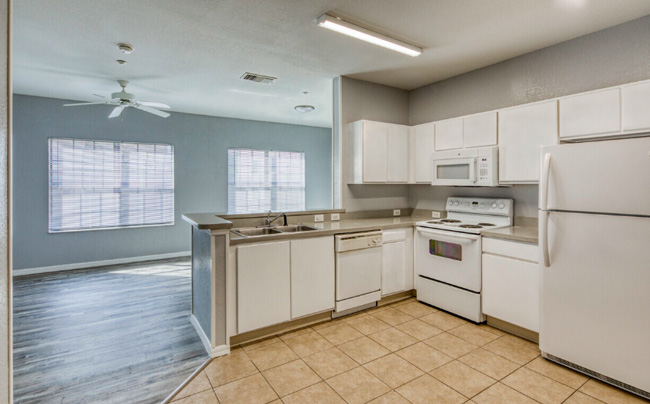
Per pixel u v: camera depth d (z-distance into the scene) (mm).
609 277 2012
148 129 5566
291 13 2486
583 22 2582
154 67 3617
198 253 2811
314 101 5098
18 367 2326
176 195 5840
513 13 2465
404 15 2510
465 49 3100
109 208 5297
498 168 3068
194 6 2383
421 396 1972
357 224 3420
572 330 2189
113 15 2506
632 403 1878
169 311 3371
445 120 3557
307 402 1929
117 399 1980
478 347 2547
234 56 3303
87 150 5109
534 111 2787
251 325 2598
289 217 3473
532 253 2529
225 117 6250
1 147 817
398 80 3996
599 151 2035
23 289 4074
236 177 6402
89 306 3500
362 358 2404
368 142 3670
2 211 831
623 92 2293
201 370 2262
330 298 3014
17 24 2635
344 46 3055
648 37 2459
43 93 4641
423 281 3447
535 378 2137
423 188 4246
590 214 2084
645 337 1889
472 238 2932
